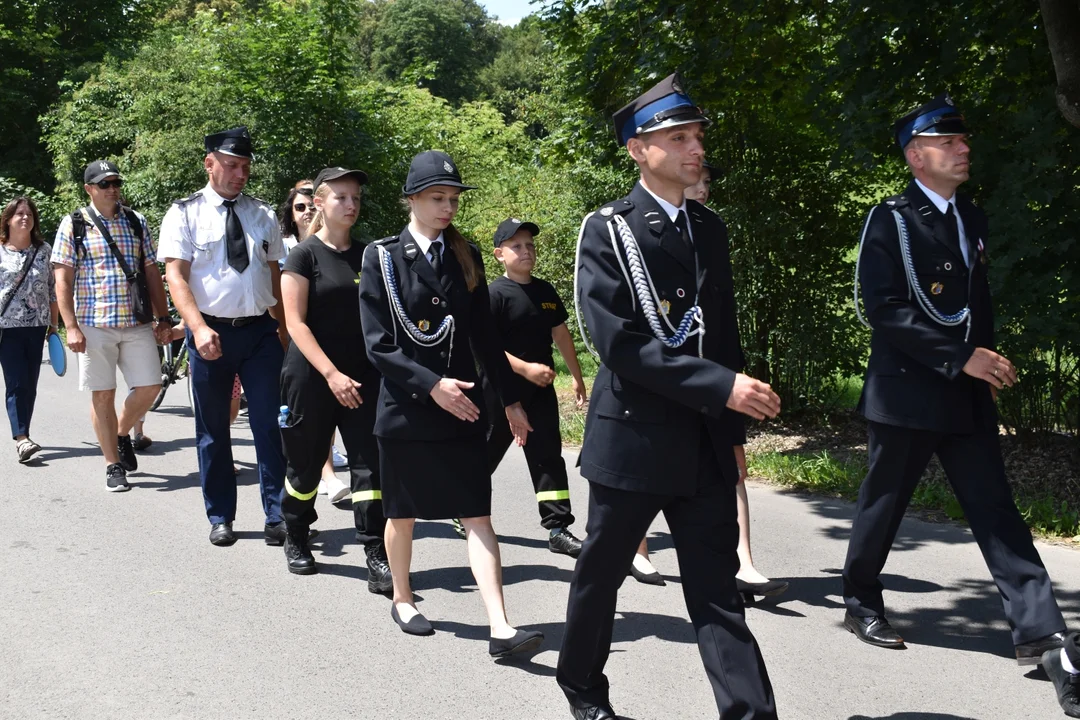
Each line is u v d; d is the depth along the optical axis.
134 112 19.22
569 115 9.77
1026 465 7.18
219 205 5.79
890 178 8.63
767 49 8.38
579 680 3.50
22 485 7.13
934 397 4.08
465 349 4.37
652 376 3.05
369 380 5.15
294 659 4.23
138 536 5.96
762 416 2.96
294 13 15.60
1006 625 4.64
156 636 4.46
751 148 9.30
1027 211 6.41
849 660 4.25
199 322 5.58
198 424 5.85
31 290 7.96
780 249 9.08
